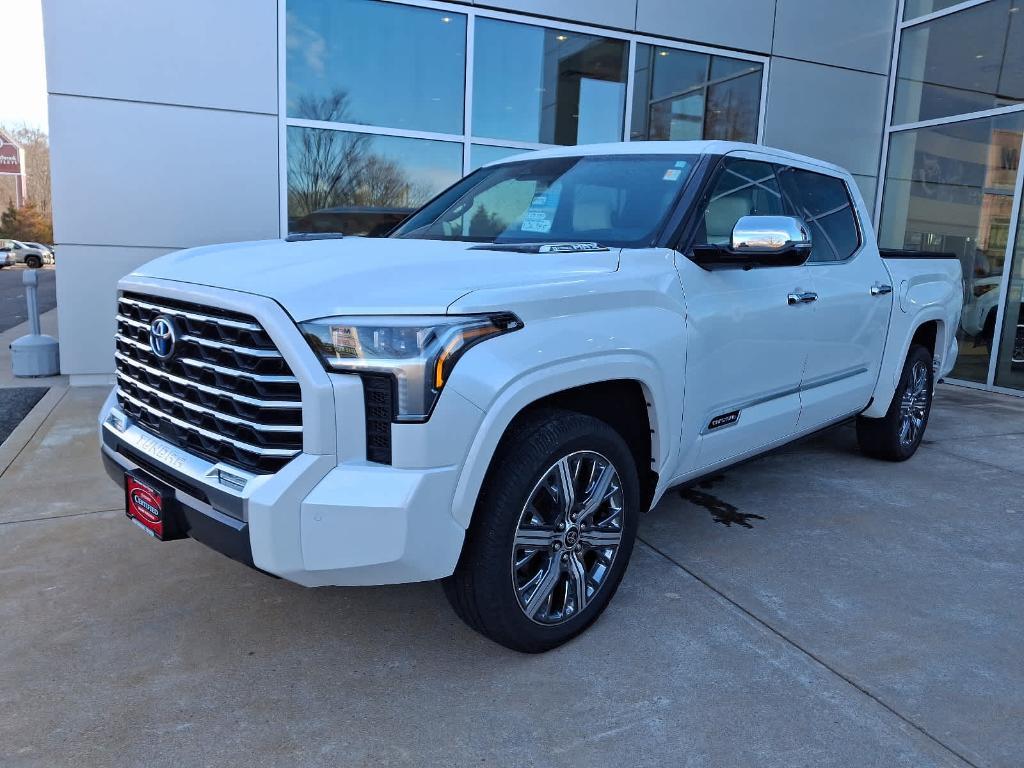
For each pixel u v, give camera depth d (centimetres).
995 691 257
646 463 309
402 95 768
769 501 440
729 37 884
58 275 679
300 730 231
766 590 327
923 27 930
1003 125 825
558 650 277
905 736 233
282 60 712
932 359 538
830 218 430
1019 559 366
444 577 235
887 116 982
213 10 684
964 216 873
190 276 259
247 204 721
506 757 221
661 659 272
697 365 312
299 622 293
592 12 818
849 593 326
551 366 247
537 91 820
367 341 218
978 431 630
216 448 242
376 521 217
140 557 345
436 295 229
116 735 226
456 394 223
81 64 655
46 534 368
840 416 448
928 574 347
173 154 691
